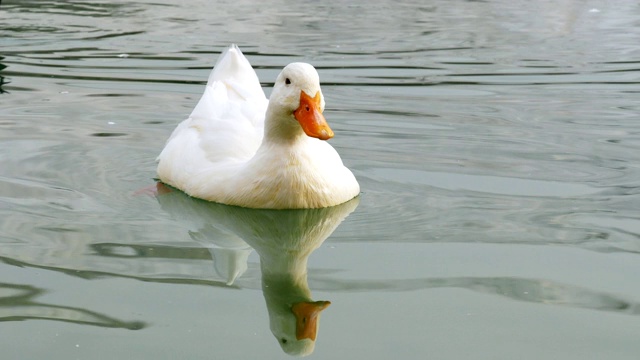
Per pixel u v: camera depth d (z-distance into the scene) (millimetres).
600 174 11102
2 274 7949
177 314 7277
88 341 6762
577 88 15289
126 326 7031
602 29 20953
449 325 7160
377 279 8086
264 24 21172
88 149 11773
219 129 10773
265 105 11445
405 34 20172
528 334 7012
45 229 9148
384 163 11508
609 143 12273
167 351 6648
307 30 20469
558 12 23469
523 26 21312
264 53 17719
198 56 17281
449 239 9047
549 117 13531
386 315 7348
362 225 9531
